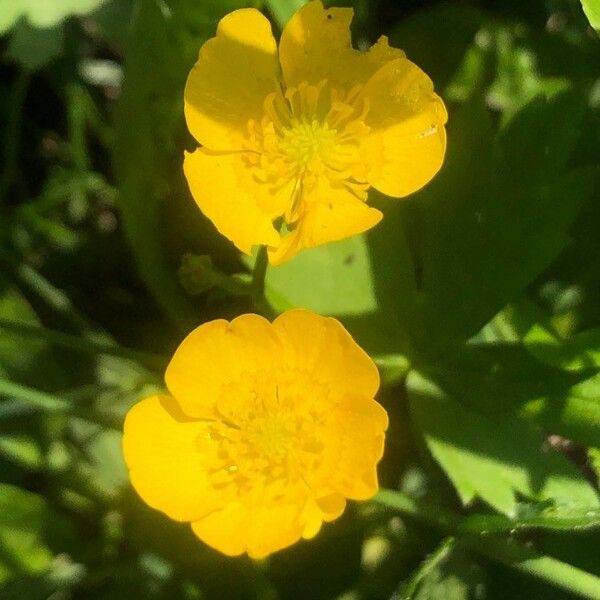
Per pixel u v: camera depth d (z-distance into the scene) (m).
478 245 0.12
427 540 0.13
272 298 0.13
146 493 0.11
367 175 0.11
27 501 0.13
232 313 0.14
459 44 0.14
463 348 0.12
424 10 0.15
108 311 0.15
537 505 0.12
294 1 0.13
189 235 0.14
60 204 0.15
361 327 0.13
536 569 0.11
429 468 0.13
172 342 0.15
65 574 0.13
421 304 0.13
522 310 0.13
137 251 0.14
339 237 0.11
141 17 0.12
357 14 0.14
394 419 0.14
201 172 0.11
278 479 0.11
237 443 0.11
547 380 0.12
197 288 0.12
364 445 0.10
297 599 0.13
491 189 0.12
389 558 0.13
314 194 0.11
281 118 0.11
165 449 0.11
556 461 0.12
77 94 0.15
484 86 0.14
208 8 0.13
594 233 0.13
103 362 0.14
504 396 0.12
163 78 0.13
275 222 0.12
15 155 0.15
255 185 0.11
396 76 0.11
